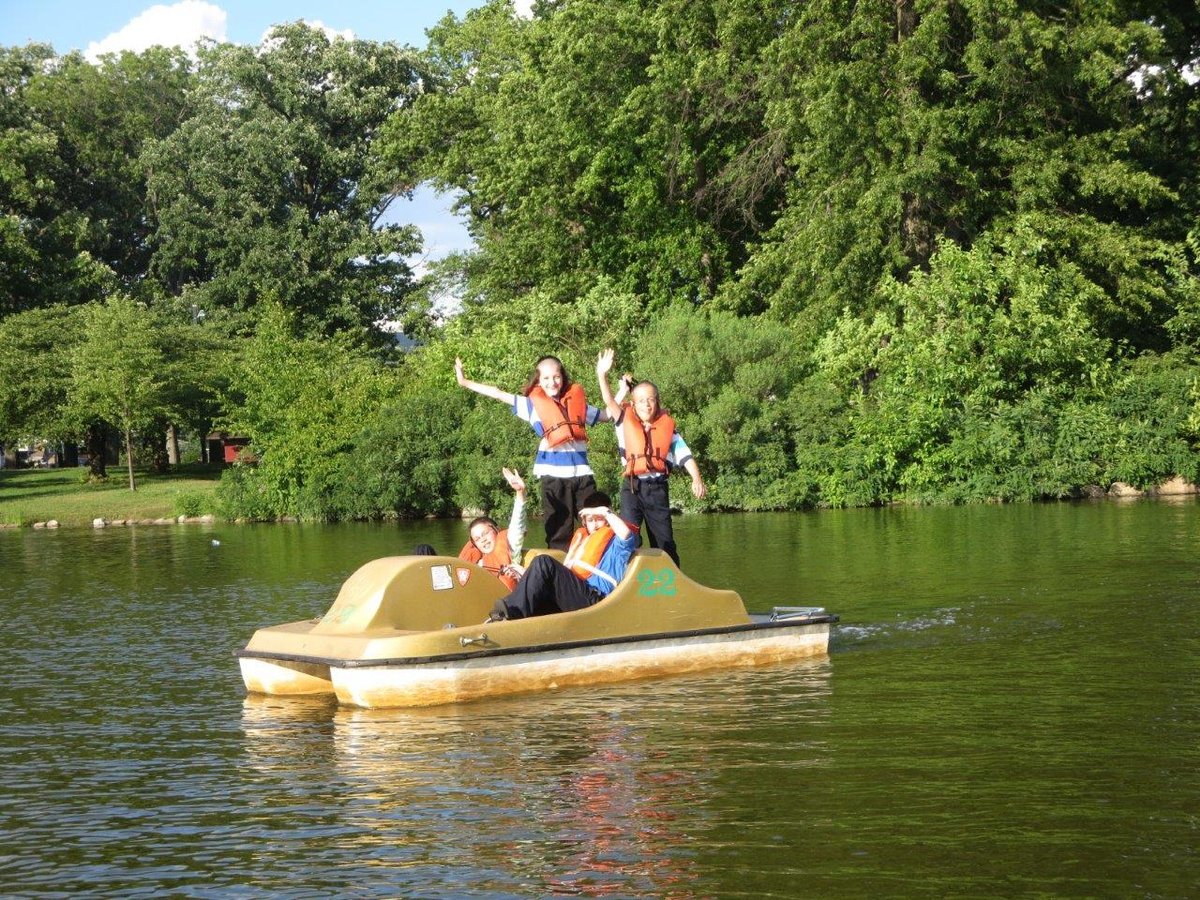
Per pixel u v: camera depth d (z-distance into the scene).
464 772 7.24
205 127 64.81
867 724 8.03
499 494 34.91
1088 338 31.70
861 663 10.20
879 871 5.44
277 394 38.97
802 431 32.22
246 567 21.44
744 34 37.19
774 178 39.75
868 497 31.66
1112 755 7.11
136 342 49.53
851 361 33.12
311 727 8.65
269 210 64.56
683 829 6.06
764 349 33.06
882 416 32.09
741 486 31.81
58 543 30.53
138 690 10.26
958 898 5.14
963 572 16.00
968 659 10.20
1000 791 6.50
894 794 6.50
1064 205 35.00
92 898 5.50
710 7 38.50
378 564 9.93
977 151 34.38
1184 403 31.33
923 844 5.75
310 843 6.10
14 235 61.84
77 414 49.62
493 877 5.54
